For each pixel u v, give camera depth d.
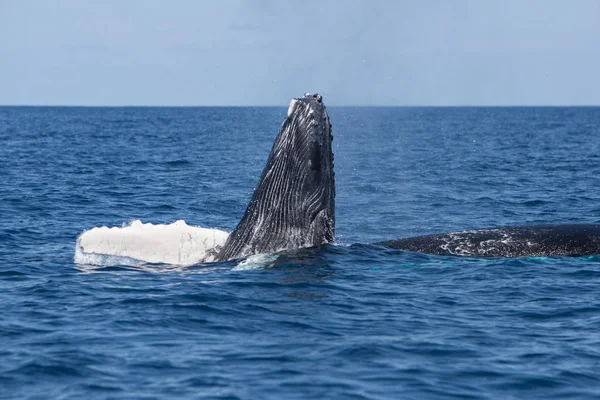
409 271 61.69
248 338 46.50
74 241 79.81
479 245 66.56
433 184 145.38
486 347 45.34
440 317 50.91
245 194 125.81
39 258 69.19
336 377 40.72
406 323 49.56
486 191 133.38
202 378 40.41
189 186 137.50
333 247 65.75
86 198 117.50
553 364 42.78
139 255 65.44
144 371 41.31
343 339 46.28
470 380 40.72
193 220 97.56
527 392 39.38
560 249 65.44
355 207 109.25
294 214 63.84
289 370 41.53
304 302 53.50
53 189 128.88
